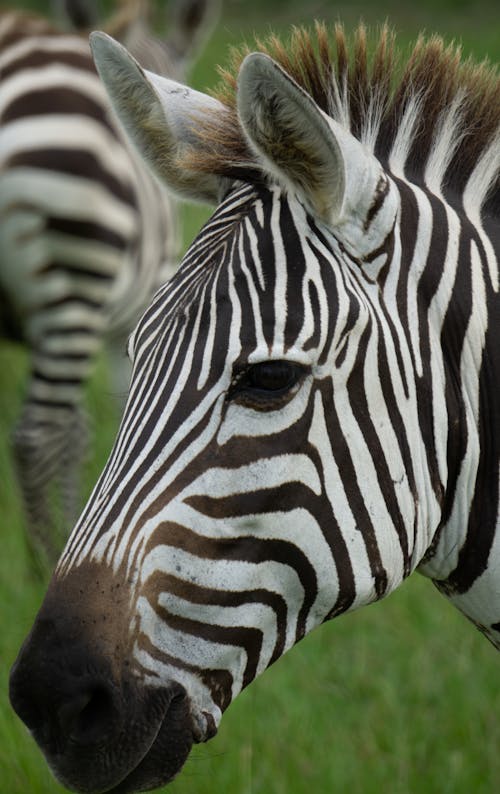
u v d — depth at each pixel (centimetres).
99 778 394
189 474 399
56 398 1030
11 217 999
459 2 3244
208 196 487
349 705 792
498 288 458
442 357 445
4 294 1034
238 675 412
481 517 459
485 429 455
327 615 425
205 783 687
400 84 474
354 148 420
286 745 735
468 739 746
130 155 1032
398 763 719
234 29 3012
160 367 414
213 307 411
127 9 1288
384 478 422
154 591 394
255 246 417
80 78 1019
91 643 387
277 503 403
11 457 1018
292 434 405
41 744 399
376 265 429
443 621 880
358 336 416
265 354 399
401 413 427
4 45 1034
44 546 984
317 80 459
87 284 1019
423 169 473
